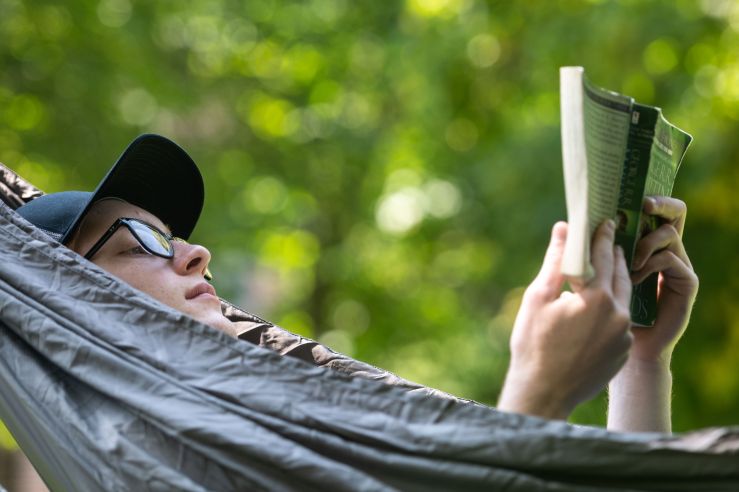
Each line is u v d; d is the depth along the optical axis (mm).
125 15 16609
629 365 4219
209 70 18312
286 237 19719
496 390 17562
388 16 19047
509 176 15102
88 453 3686
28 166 15609
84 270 4000
